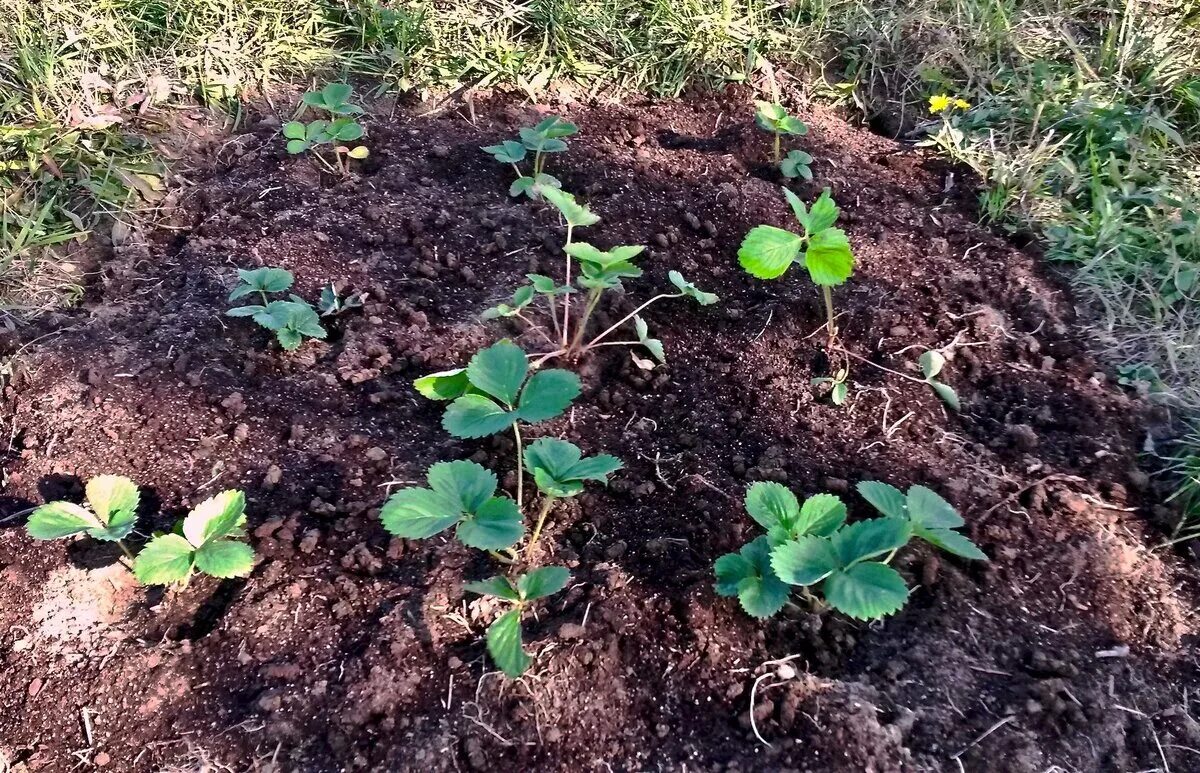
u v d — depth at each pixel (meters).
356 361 1.91
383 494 1.67
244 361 1.89
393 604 1.51
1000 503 1.70
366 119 2.56
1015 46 2.81
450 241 2.21
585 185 2.38
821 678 1.44
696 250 2.23
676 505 1.69
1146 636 1.53
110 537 1.46
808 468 1.76
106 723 1.38
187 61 2.57
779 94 2.78
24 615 1.48
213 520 1.47
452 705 1.40
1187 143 2.52
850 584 1.36
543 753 1.36
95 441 1.72
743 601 1.41
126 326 1.95
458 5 2.82
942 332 2.04
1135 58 2.72
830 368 1.97
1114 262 2.19
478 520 1.41
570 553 1.60
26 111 2.40
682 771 1.35
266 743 1.36
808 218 1.86
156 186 2.30
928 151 2.61
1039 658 1.48
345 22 2.79
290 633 1.47
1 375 1.81
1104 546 1.64
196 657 1.45
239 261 2.10
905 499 1.52
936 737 1.38
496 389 1.57
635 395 1.91
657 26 2.83
